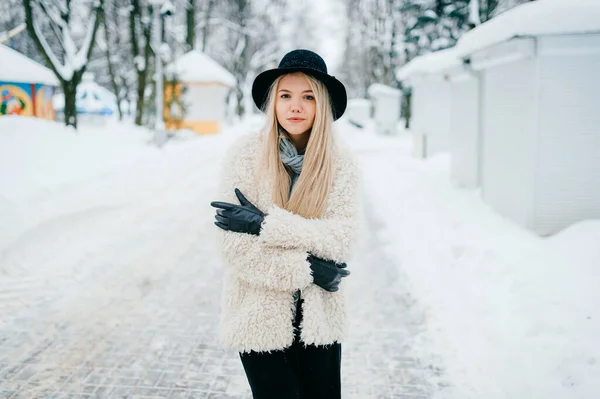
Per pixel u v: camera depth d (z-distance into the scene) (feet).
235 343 6.41
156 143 55.11
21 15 84.99
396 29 105.81
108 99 118.01
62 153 36.01
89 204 25.77
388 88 96.68
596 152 19.45
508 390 10.45
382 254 20.59
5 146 32.35
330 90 6.74
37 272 17.56
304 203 6.56
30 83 60.44
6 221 20.65
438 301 15.26
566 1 18.54
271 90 6.74
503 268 16.55
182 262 19.61
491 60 23.40
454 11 68.28
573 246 16.75
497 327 13.01
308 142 6.54
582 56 19.11
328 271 6.32
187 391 10.82
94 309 14.93
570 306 13.19
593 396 9.78
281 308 6.45
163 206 28.60
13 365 11.68
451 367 11.63
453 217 24.44
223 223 6.36
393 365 11.83
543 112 19.49
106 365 11.81
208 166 45.70
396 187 35.50
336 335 6.66
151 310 15.01
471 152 31.32
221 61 146.61
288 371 6.54
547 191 19.79
